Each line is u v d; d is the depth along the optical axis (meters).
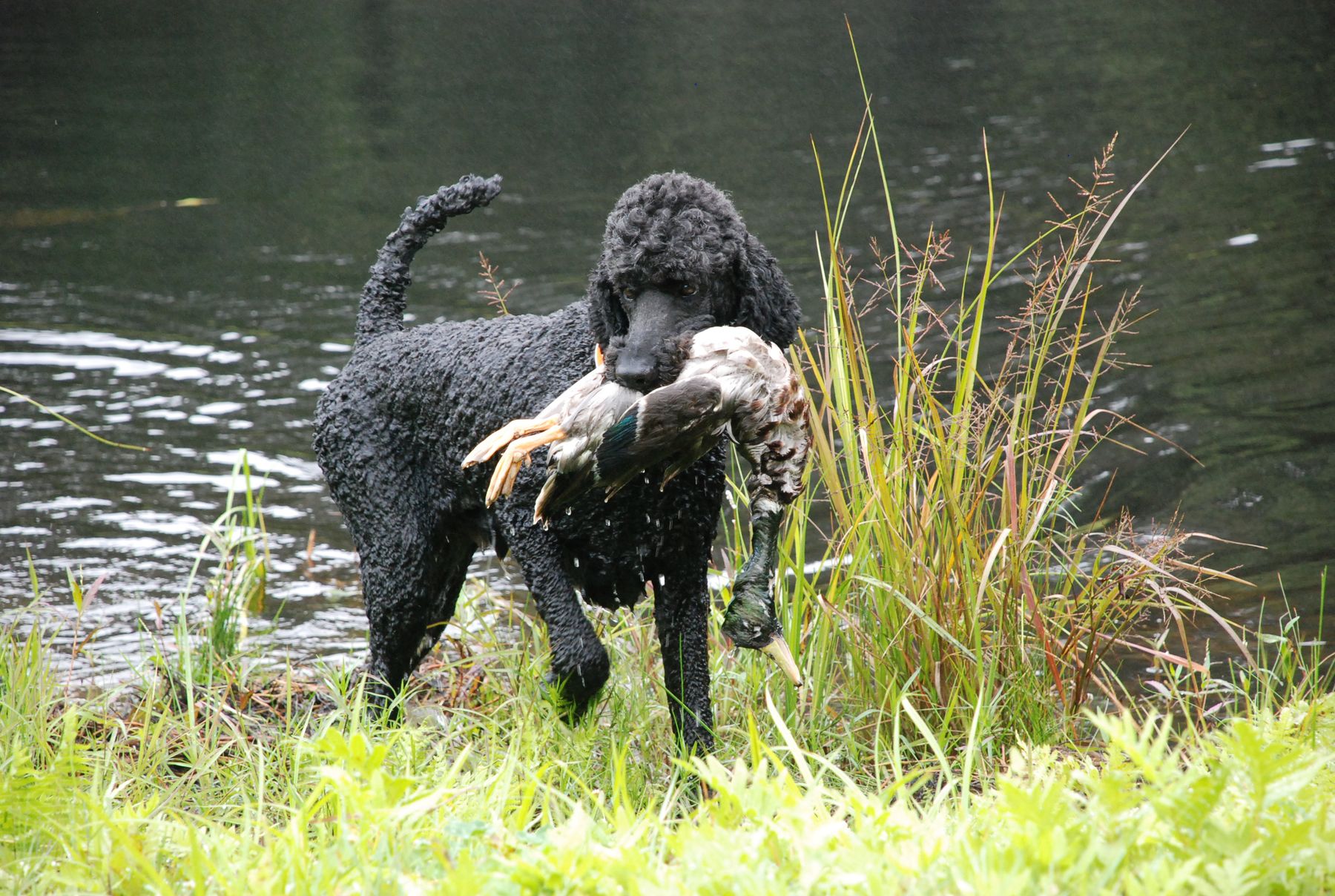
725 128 22.59
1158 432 10.10
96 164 21.38
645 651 6.30
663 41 31.20
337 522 9.30
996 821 3.60
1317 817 3.23
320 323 13.90
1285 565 7.91
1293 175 17.84
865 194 17.95
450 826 3.62
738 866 3.08
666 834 3.62
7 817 4.02
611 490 4.64
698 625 5.41
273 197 19.33
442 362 5.79
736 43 30.80
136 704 6.34
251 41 31.88
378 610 6.13
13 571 8.34
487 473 5.59
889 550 5.98
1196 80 24.52
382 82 27.66
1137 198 17.20
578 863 3.14
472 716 6.07
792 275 14.59
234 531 8.03
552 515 5.32
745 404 4.58
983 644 5.97
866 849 3.22
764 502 4.81
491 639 6.85
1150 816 3.24
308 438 10.81
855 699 6.04
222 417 11.26
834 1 35.31
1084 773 3.93
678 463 4.71
